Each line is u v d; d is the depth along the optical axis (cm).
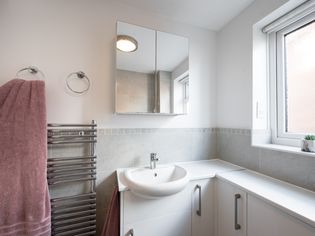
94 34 134
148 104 141
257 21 137
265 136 145
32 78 117
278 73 143
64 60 126
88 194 126
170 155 159
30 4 119
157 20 155
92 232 125
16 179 90
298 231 76
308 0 112
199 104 173
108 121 138
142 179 130
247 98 146
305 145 109
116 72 133
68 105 127
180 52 155
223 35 174
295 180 110
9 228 86
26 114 100
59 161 121
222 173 132
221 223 124
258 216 96
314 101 119
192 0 138
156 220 112
